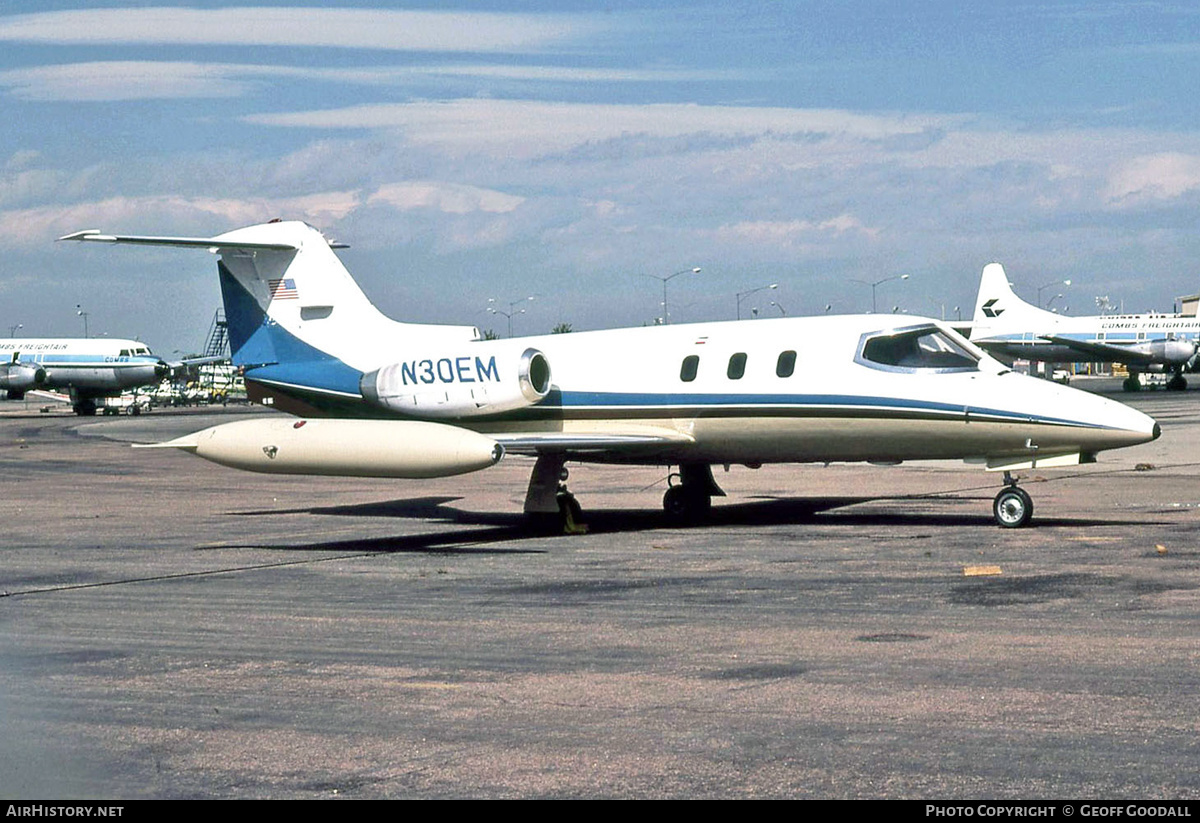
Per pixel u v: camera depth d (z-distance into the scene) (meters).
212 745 8.16
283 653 10.91
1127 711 8.43
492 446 17.66
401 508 24.25
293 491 28.33
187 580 15.38
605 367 20.48
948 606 12.26
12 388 74.19
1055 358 88.25
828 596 13.02
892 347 18.73
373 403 21.73
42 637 11.84
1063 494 23.58
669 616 12.17
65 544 19.22
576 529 19.62
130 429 59.69
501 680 9.72
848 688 9.19
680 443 19.64
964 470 29.98
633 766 7.55
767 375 19.28
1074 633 10.86
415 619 12.39
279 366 22.78
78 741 8.30
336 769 7.63
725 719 8.47
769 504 23.03
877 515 20.67
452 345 21.64
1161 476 27.19
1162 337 84.19
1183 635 10.68
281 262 22.80
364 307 22.34
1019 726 8.16
